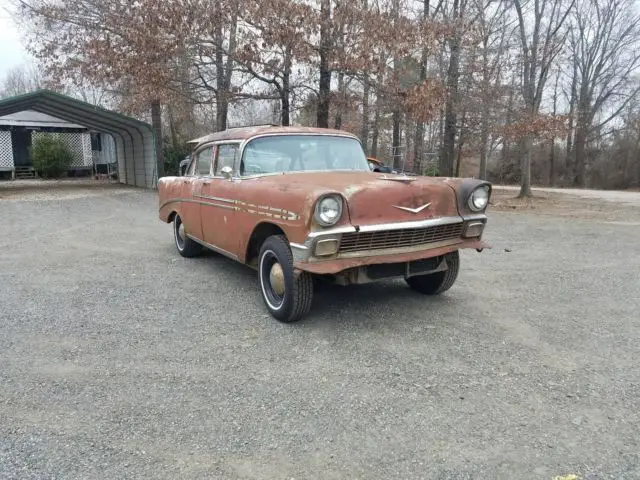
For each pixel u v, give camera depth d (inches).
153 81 575.8
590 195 946.1
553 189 1242.6
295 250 161.9
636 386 133.3
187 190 267.3
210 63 593.0
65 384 133.0
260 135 218.5
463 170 1882.4
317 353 153.5
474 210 189.2
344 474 97.3
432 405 123.0
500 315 190.7
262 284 191.0
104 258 293.9
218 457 102.4
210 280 242.5
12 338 165.0
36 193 700.0
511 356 152.1
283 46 560.7
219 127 702.5
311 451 104.5
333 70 596.4
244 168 212.7
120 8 596.1
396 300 208.4
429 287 212.8
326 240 156.7
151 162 801.6
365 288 226.8
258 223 187.2
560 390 130.9
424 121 633.0
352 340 163.8
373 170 235.3
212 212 233.1
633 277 253.0
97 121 806.5
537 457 102.7
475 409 121.2
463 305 203.0
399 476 96.8
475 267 276.2
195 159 270.1
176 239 305.6
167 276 250.4
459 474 97.3
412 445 106.7
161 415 118.0
